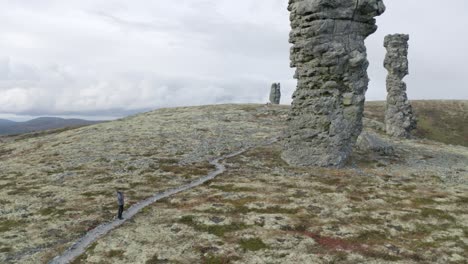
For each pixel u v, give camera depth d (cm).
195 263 3177
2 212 4575
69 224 4103
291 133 7206
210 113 14412
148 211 4462
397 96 11281
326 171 6462
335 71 6769
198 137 9931
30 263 3181
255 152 8044
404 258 3306
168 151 8325
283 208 4572
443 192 5359
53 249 3459
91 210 4559
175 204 4722
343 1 6694
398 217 4319
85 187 5647
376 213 4444
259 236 3725
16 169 7175
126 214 4412
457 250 3494
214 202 4781
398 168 6888
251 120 12900
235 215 4306
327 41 6712
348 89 6925
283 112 14175
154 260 3228
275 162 7150
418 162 7475
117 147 8781
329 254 3350
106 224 4103
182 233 3791
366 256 3328
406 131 11238
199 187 5516
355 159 7369
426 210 4553
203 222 4078
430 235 3850
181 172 6506
